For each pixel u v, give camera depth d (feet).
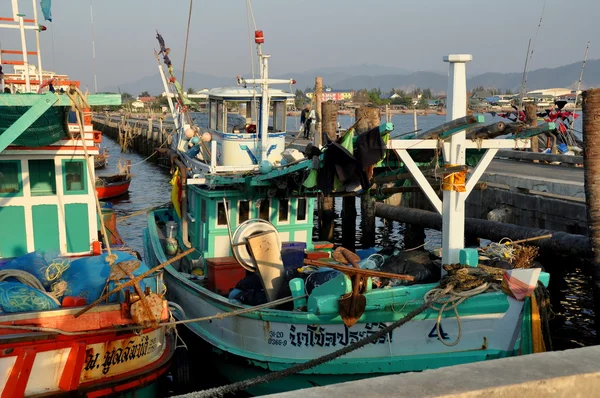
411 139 25.08
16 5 36.09
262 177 31.89
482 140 24.82
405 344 23.95
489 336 23.21
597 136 29.81
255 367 27.17
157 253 38.04
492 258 26.04
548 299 23.80
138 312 22.62
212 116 39.83
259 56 36.58
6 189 28.89
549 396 8.64
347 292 23.61
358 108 51.75
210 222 34.42
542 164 65.16
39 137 26.45
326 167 26.58
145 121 232.32
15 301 22.20
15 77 49.52
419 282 25.35
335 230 75.25
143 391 24.70
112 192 98.53
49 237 29.66
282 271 29.22
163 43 42.68
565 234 36.29
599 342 30.22
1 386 21.13
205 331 31.12
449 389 8.26
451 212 24.64
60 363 22.07
